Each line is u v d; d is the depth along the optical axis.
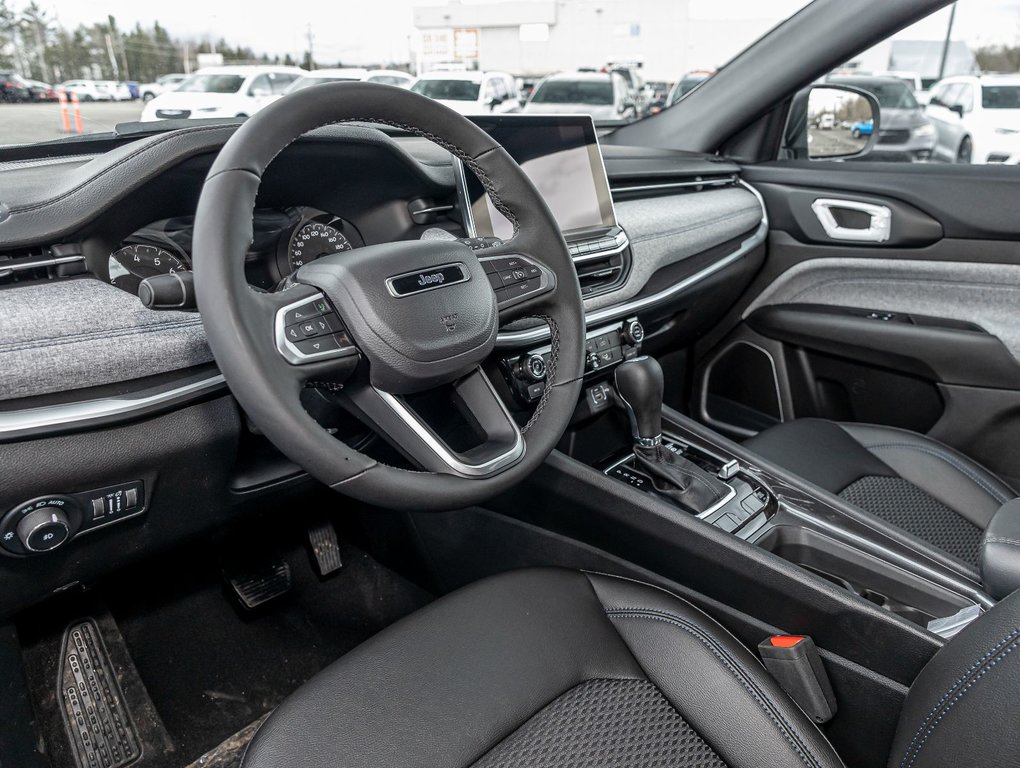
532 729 0.79
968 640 0.69
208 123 1.15
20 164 1.11
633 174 1.54
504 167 0.91
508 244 0.93
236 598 1.45
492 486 0.82
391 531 1.47
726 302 1.85
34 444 0.84
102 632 1.32
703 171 1.74
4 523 0.85
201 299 0.69
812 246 1.83
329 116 0.77
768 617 1.14
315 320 0.74
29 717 1.13
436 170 1.22
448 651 0.86
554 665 0.85
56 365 0.83
